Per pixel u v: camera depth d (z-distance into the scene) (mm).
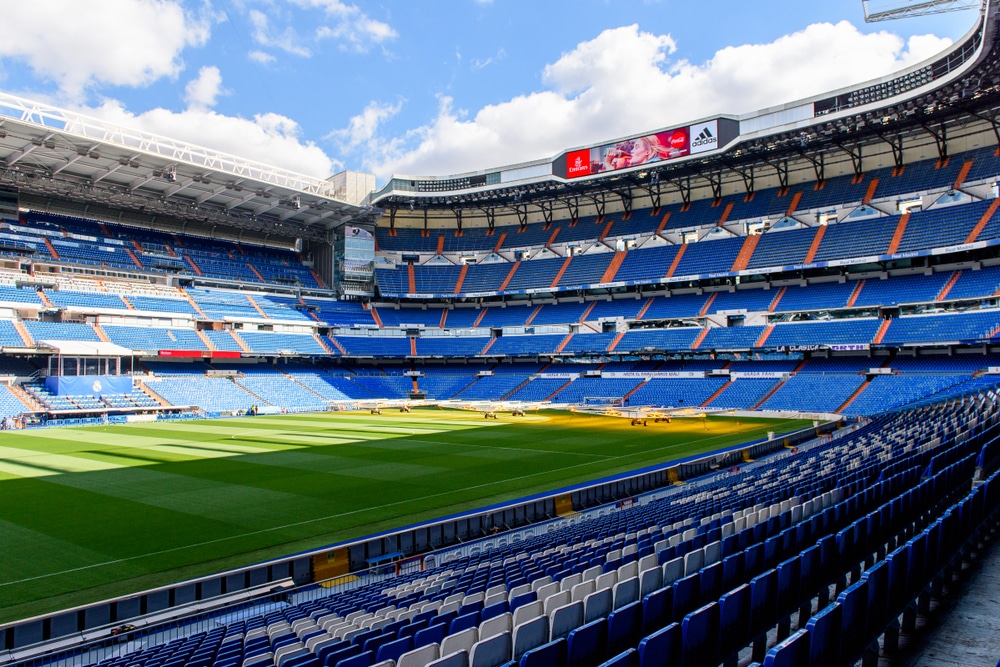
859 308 69062
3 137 59719
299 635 11344
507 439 49500
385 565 20938
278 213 89875
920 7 51281
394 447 45000
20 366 65938
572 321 90188
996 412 30844
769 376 72062
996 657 8320
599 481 31594
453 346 95000
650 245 90375
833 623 6910
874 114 64000
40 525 24156
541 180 86938
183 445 45906
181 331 78000
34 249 74312
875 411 57906
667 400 74625
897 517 13203
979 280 63719
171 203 81062
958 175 70000
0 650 14664
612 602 9477
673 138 77062
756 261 77688
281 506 27344
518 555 17766
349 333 93812
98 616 16516
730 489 23750
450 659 6539
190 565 20031
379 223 107188
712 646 7594
